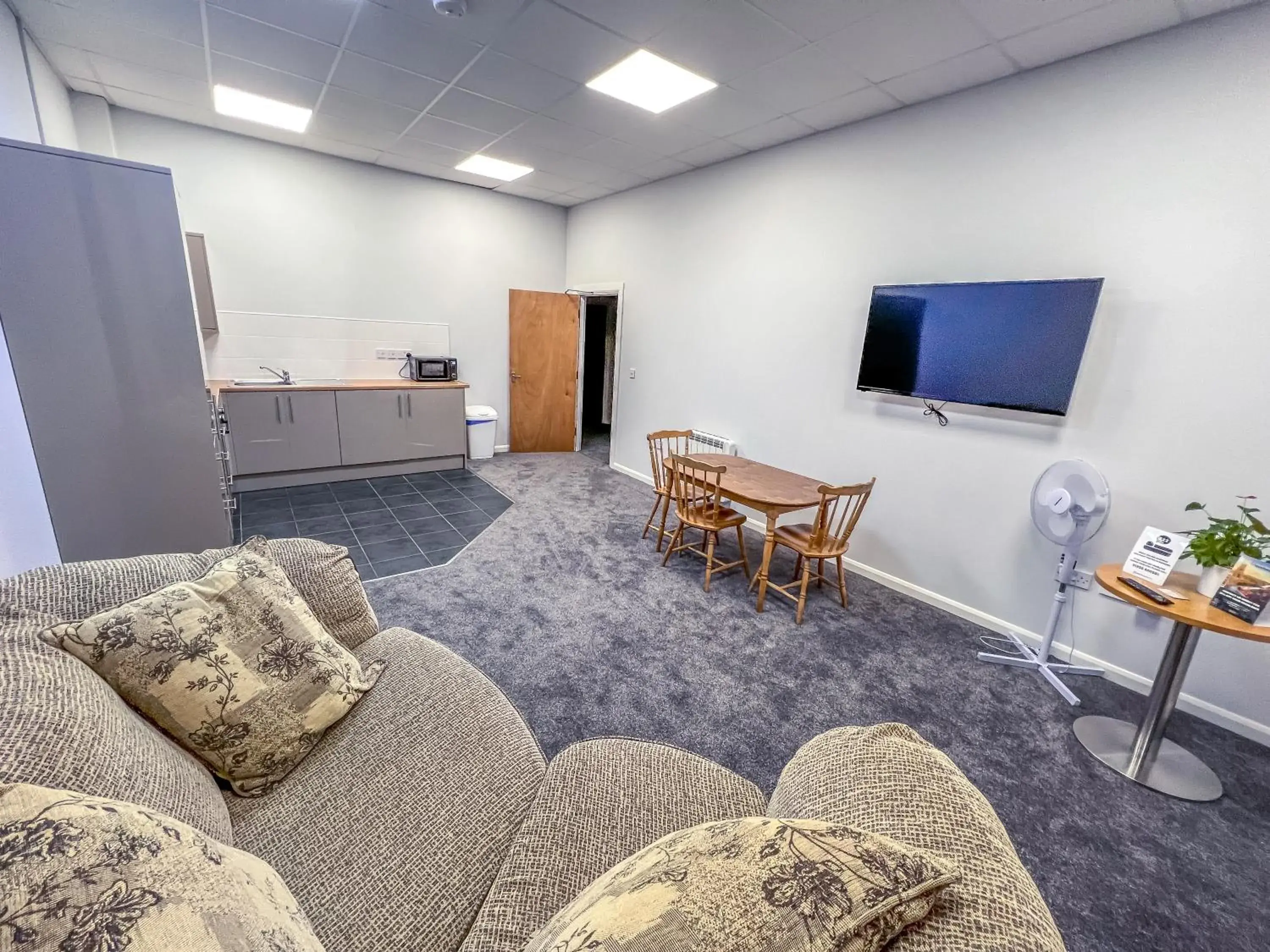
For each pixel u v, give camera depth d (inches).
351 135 155.8
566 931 24.5
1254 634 62.2
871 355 121.9
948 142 107.7
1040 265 97.3
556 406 249.1
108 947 20.1
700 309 173.2
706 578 125.1
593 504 178.2
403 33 98.3
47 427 78.8
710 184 164.2
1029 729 82.0
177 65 115.0
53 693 35.1
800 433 145.6
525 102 126.0
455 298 215.8
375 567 125.5
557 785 45.8
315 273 183.8
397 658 60.1
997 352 101.0
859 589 127.6
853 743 37.9
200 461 91.0
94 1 91.4
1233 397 80.2
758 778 70.3
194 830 29.3
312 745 48.6
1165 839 64.4
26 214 72.8
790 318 144.6
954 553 115.8
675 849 27.2
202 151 158.1
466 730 51.6
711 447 169.3
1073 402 95.3
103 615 42.4
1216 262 79.9
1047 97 93.7
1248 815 68.1
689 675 91.2
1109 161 88.2
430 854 40.3
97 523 85.1
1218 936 53.8
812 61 98.1
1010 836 64.1
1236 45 75.6
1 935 19.5
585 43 98.1
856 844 24.5
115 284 79.9
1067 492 89.1
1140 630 92.0
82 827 23.9
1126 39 84.1
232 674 45.3
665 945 21.2
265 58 110.8
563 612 109.4
